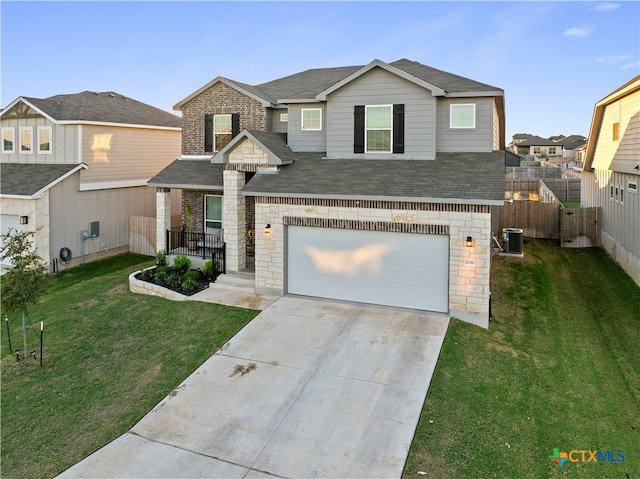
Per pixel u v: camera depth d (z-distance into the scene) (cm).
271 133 1603
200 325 1140
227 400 811
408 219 1168
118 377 932
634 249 1516
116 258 2052
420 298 1194
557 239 2144
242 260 1509
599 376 936
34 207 1734
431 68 1678
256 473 627
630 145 1541
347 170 1353
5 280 1048
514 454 678
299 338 1045
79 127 1892
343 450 672
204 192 1747
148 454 674
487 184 1145
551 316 1238
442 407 777
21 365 1001
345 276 1269
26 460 691
